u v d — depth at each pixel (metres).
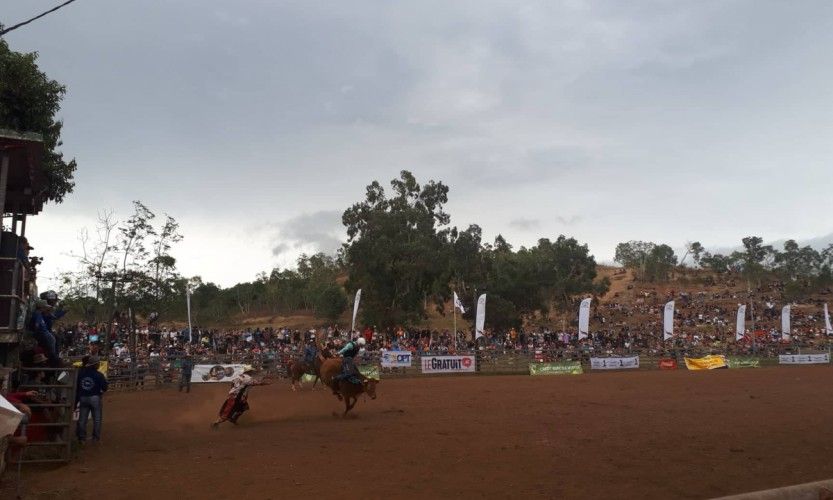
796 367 43.84
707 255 143.00
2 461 9.24
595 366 42.72
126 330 40.00
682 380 30.66
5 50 19.62
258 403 21.27
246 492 8.71
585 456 11.16
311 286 104.69
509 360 40.84
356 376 16.94
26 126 20.11
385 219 61.38
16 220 15.67
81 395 12.76
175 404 21.84
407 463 10.63
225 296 105.25
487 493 8.65
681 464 10.47
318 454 11.51
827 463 10.52
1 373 10.23
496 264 81.25
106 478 9.62
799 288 117.06
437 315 102.44
